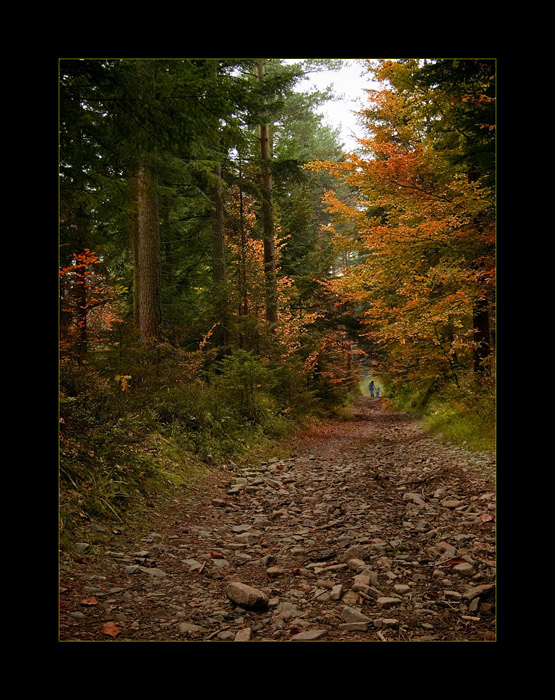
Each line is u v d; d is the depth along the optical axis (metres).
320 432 15.45
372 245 9.67
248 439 10.93
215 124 6.08
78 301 8.84
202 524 5.65
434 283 9.84
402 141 11.88
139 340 9.82
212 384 12.23
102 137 6.59
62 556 3.94
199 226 17.56
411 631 3.17
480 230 9.23
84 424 6.22
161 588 3.80
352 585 3.97
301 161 17.14
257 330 14.73
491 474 7.45
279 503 6.79
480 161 8.48
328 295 21.91
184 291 18.88
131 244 14.70
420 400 20.50
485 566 4.20
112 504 5.31
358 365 30.39
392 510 6.33
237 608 3.50
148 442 7.61
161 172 8.98
